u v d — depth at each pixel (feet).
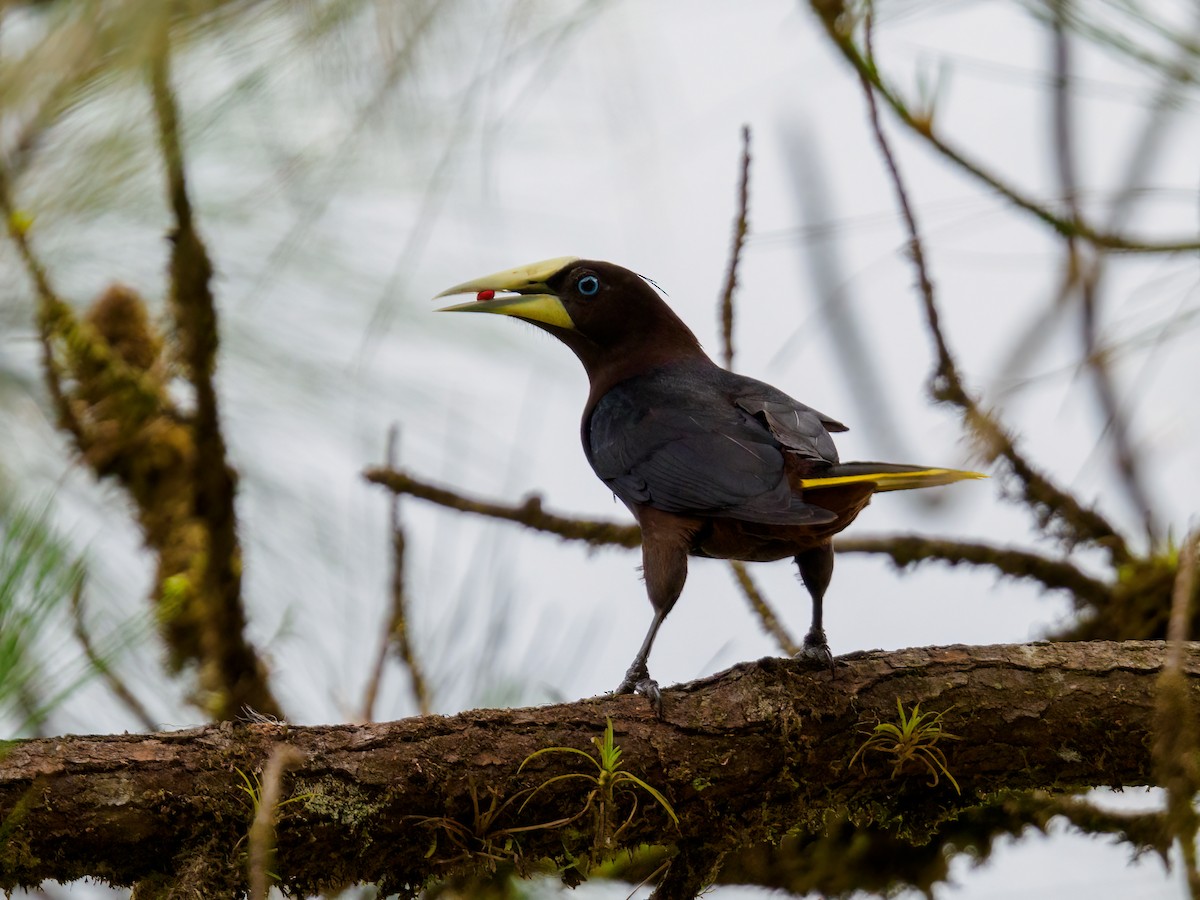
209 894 24.58
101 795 24.44
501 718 27.12
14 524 19.83
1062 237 28.81
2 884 24.21
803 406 36.60
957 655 28.86
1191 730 24.68
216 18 21.54
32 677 21.67
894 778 28.37
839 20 28.45
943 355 33.83
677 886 28.43
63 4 19.26
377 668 32.09
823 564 34.35
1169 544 37.78
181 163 28.63
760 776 27.89
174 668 36.14
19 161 20.70
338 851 25.81
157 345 40.01
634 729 27.61
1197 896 22.82
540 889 28.60
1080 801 34.40
